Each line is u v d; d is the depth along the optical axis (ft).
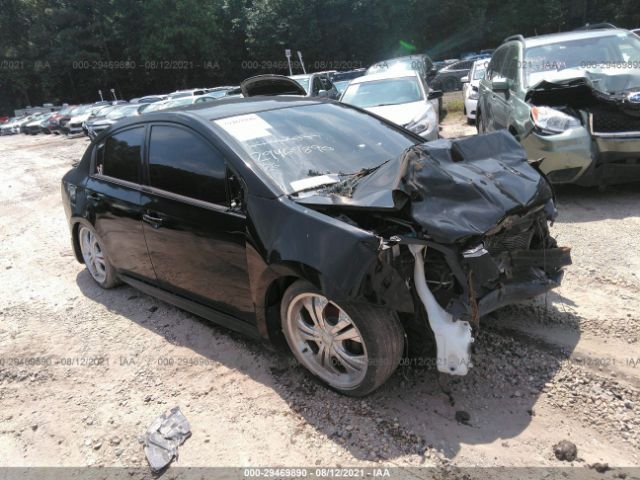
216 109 12.36
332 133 12.01
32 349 12.93
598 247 14.83
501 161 10.34
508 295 9.57
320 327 9.52
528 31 163.02
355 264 8.07
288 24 142.00
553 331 10.94
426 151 9.36
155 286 13.30
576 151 17.52
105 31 167.63
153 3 148.87
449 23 157.99
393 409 9.19
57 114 105.29
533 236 10.55
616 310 11.48
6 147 84.84
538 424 8.52
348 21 145.38
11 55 172.65
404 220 8.54
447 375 9.76
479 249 8.16
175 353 11.93
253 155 10.57
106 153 14.48
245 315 10.75
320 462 8.27
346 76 80.18
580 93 18.04
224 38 160.56
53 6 167.84
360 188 9.21
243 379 10.64
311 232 8.78
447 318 8.36
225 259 10.54
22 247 22.34
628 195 19.02
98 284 16.43
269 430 9.10
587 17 157.69
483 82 28.89
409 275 8.55
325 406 9.48
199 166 11.23
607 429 8.29
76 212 15.29
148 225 12.32
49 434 9.76
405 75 32.71
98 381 11.27
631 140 17.02
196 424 9.48
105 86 176.04
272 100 13.41
